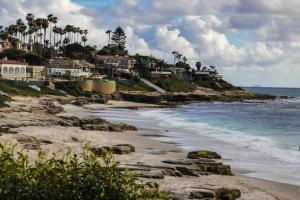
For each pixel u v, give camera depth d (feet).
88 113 345.51
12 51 614.75
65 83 492.95
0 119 208.33
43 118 228.84
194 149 171.83
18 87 423.23
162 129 246.47
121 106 448.24
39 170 37.93
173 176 111.86
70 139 169.17
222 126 280.51
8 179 36.52
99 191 36.78
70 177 37.55
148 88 653.71
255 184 114.32
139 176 105.19
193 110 447.83
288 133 246.68
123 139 190.19
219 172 123.34
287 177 125.70
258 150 175.01
